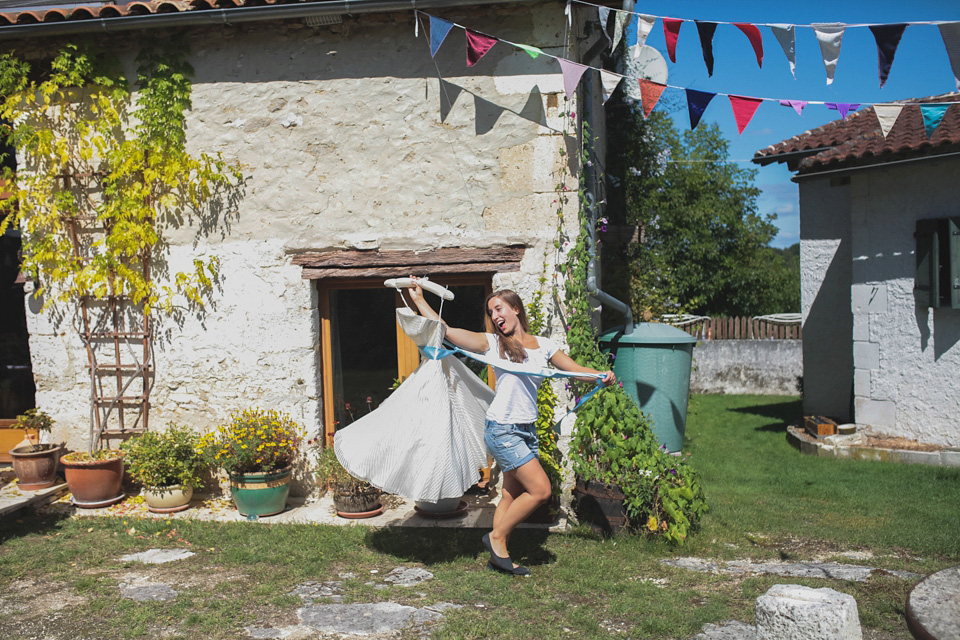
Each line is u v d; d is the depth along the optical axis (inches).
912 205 299.3
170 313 253.6
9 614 161.0
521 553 195.6
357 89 242.4
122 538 212.4
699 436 366.6
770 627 115.6
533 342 179.0
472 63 217.8
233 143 247.3
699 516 207.3
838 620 110.6
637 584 173.0
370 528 219.5
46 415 259.3
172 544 207.0
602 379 175.6
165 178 244.4
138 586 176.1
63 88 251.0
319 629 151.4
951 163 286.7
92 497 240.1
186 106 247.8
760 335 542.9
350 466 182.1
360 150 243.0
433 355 176.9
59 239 256.5
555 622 153.6
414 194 241.3
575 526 214.7
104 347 257.9
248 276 249.0
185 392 253.9
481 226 239.1
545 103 234.5
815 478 274.5
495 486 247.3
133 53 248.5
